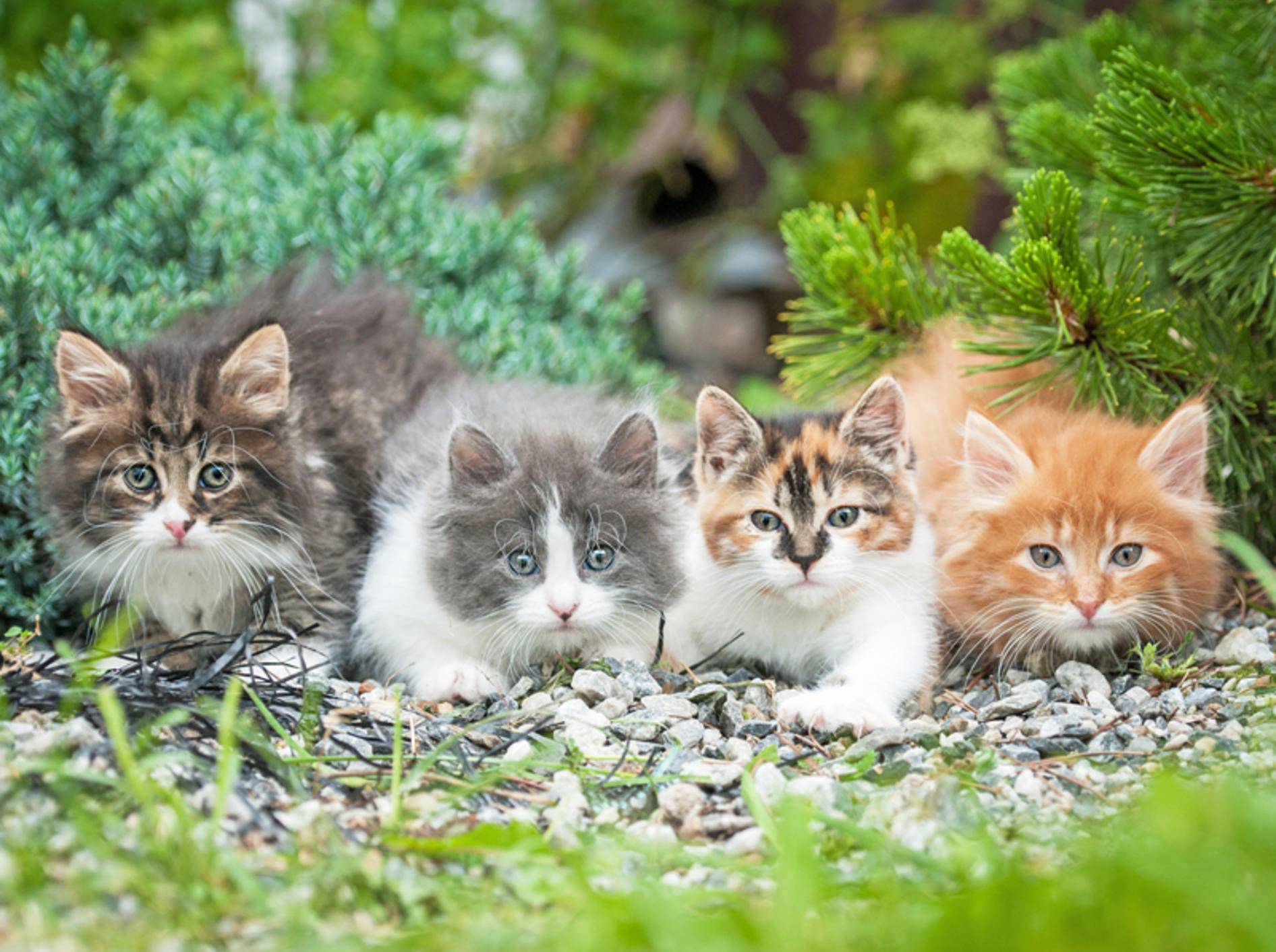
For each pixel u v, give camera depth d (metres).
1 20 9.16
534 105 10.52
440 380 5.84
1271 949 2.65
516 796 3.80
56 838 3.20
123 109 7.38
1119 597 4.86
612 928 2.80
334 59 9.36
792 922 2.80
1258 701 4.46
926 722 4.52
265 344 4.93
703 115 10.13
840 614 5.09
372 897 3.12
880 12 10.19
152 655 4.92
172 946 2.81
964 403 5.56
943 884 3.21
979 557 5.07
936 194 9.15
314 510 5.12
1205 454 5.00
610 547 4.89
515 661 5.04
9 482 5.20
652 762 4.06
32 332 5.37
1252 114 5.29
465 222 6.76
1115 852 3.02
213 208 6.20
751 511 5.04
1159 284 5.66
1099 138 5.47
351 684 4.85
